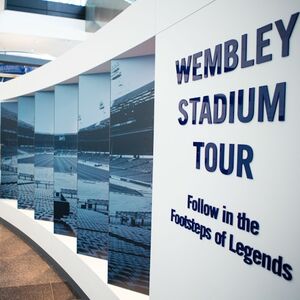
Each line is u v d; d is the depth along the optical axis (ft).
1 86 19.75
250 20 4.90
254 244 4.87
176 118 6.72
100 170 11.92
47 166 16.44
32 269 13.93
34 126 17.97
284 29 4.36
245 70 4.99
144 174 9.46
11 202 20.58
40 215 16.58
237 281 5.21
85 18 28.12
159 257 7.42
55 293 11.71
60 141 14.39
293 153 4.26
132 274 9.62
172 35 6.77
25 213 17.93
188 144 6.37
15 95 18.35
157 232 7.50
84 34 27.71
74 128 14.23
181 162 6.59
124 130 9.68
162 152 7.23
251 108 4.88
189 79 6.29
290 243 4.32
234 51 5.19
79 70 11.83
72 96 14.20
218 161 5.57
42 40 27.89
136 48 8.48
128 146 9.65
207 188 5.85
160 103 7.25
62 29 27.02
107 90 11.65
